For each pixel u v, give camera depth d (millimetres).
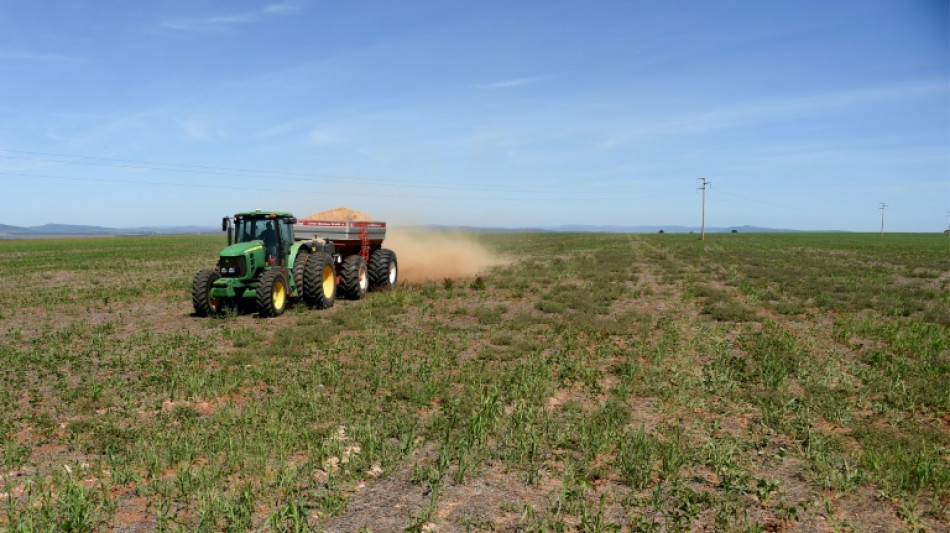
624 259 33281
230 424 7199
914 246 57969
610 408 7531
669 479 5641
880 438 6625
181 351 11453
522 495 5387
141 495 5488
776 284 21531
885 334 12125
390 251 20688
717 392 8383
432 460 6188
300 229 18141
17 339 12977
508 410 7695
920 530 4723
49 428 7320
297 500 5250
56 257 44250
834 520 4895
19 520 4910
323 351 11102
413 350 11141
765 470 5930
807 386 8492
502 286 20188
